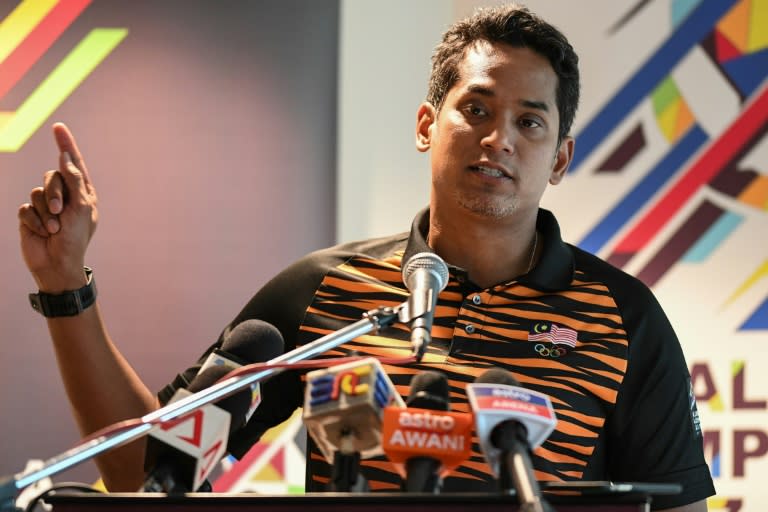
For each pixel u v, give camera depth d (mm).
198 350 6629
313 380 2566
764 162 6906
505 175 3795
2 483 2389
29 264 3516
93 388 3613
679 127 6922
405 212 6836
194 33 6879
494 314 3861
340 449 2553
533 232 4051
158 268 6668
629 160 6910
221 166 6773
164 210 6715
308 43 6914
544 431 2422
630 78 6938
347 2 6957
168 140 6777
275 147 6816
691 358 6836
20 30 6824
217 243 6707
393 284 3986
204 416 2729
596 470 3740
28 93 6781
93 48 6844
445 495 2266
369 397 2459
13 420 6555
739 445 6777
